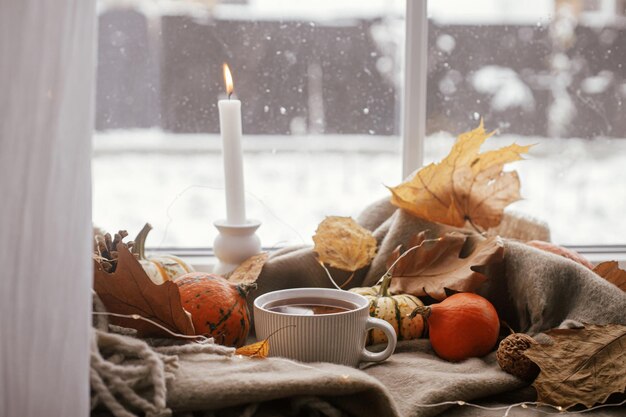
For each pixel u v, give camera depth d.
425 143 1.13
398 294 0.97
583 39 1.12
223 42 1.10
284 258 1.01
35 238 0.69
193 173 1.13
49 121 0.68
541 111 1.14
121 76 1.10
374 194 1.14
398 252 0.98
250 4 1.10
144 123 1.11
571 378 0.84
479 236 0.99
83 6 0.68
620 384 0.83
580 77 1.13
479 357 0.91
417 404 0.82
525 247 0.96
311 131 1.13
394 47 1.12
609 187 1.15
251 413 0.77
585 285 0.92
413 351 0.94
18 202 0.68
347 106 1.13
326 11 1.11
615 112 1.14
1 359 0.69
